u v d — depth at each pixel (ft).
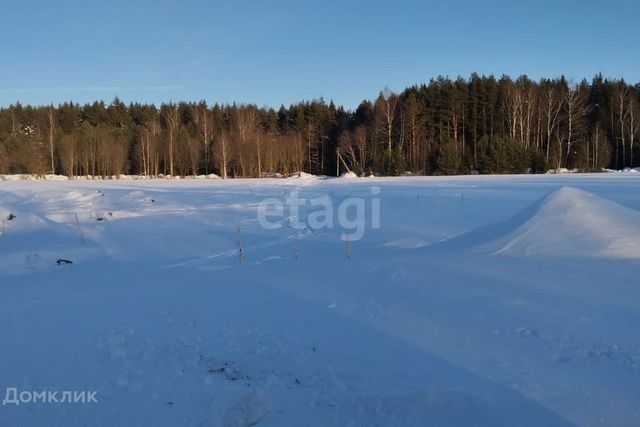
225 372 17.42
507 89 212.02
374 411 14.17
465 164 185.16
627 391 14.62
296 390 15.75
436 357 17.79
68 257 46.39
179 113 275.18
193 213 75.25
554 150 189.06
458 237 39.63
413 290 25.86
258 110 276.82
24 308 26.66
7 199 100.68
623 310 20.83
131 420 14.32
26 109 292.81
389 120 199.11
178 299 27.32
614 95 207.72
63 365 18.40
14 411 14.99
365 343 19.53
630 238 29.50
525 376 15.87
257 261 39.65
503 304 22.66
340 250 42.91
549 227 32.53
